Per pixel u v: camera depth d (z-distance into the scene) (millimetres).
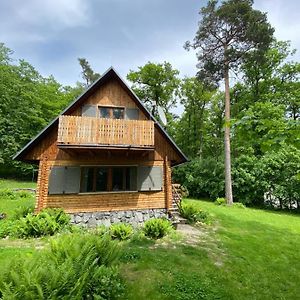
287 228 13133
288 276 7070
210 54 20656
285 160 20281
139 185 13141
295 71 25875
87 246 5918
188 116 34375
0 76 28844
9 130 29062
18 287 4074
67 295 4355
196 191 26000
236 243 9977
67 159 12398
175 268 7160
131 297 5523
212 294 5801
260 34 17797
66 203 12031
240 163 22578
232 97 30859
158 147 13836
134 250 8438
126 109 13461
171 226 11617
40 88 33875
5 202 16344
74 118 11414
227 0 19078
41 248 8445
